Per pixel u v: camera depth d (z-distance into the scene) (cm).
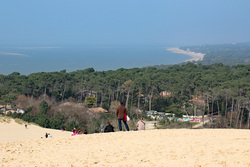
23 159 994
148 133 1459
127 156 957
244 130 1498
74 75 13538
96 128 6481
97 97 11638
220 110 9306
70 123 6419
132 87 10881
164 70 15800
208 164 745
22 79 10988
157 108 11106
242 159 754
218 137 1230
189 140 1188
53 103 9444
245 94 7900
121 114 1644
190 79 12056
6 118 5244
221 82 10944
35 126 5331
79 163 895
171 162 808
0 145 1305
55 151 1124
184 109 10288
